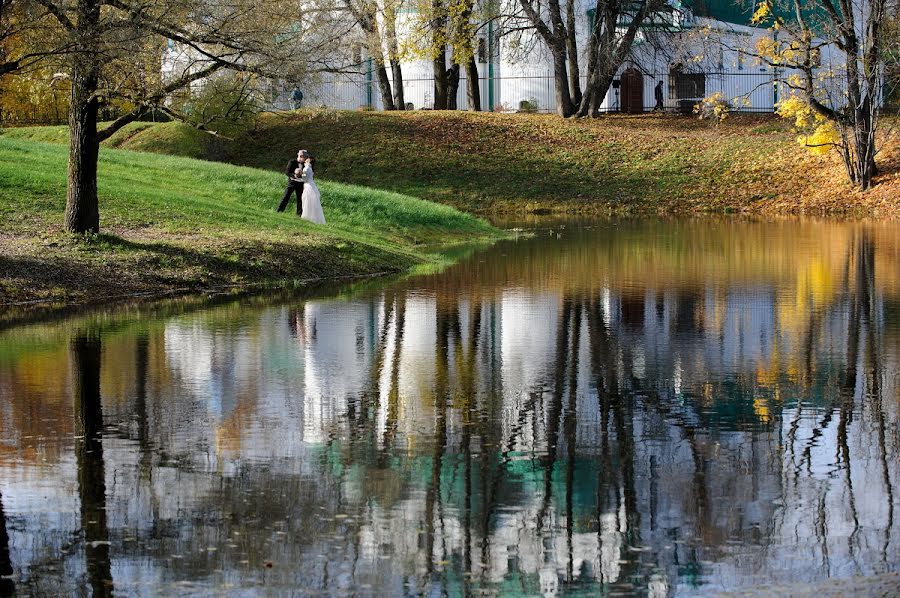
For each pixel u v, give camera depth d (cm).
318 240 2375
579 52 6100
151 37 1939
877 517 730
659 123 5594
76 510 752
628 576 638
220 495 782
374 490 792
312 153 5069
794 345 1366
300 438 930
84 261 1959
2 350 1335
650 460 865
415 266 2422
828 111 4147
